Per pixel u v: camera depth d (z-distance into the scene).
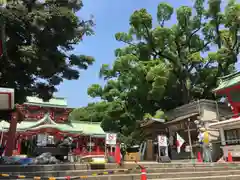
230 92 26.34
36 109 38.75
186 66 36.72
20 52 12.25
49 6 13.23
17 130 32.62
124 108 35.34
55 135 35.12
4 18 11.61
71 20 13.21
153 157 24.80
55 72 14.62
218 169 13.56
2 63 12.77
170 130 30.27
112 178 9.86
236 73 26.17
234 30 32.94
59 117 40.09
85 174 10.34
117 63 33.59
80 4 14.40
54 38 13.45
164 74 31.42
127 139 27.95
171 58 36.59
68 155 15.94
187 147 25.36
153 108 36.31
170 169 12.07
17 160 11.88
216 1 35.62
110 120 35.38
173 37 34.81
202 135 19.81
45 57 12.91
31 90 14.73
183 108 31.53
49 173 9.82
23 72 13.34
